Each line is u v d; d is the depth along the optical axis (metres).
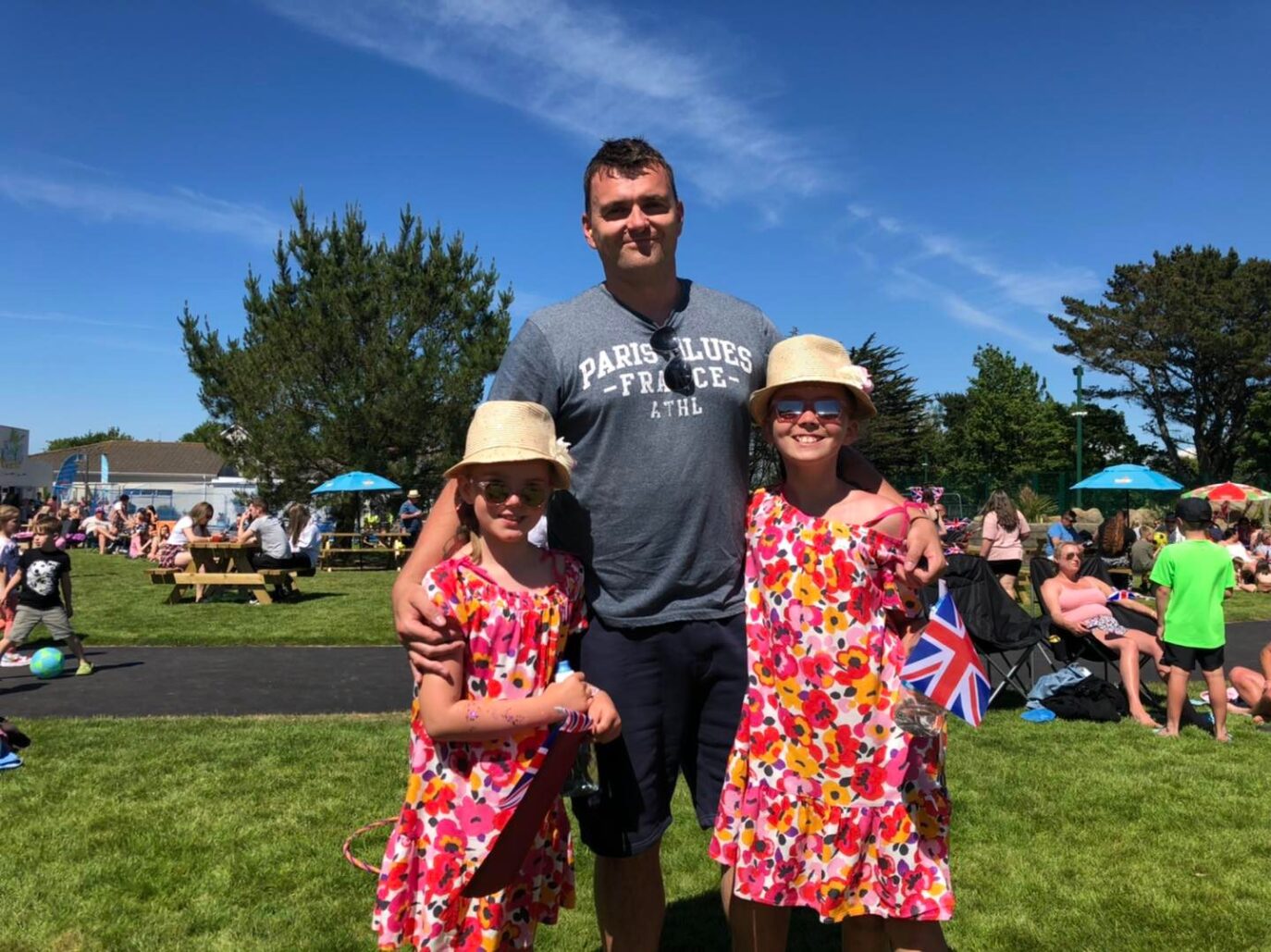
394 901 2.28
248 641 10.11
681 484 2.44
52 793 4.90
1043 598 7.66
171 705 7.08
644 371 2.45
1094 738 6.25
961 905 3.63
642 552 2.46
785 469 2.56
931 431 50.88
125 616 12.12
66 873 3.89
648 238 2.44
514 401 2.45
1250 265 48.91
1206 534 6.50
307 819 4.53
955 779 5.28
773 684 2.42
